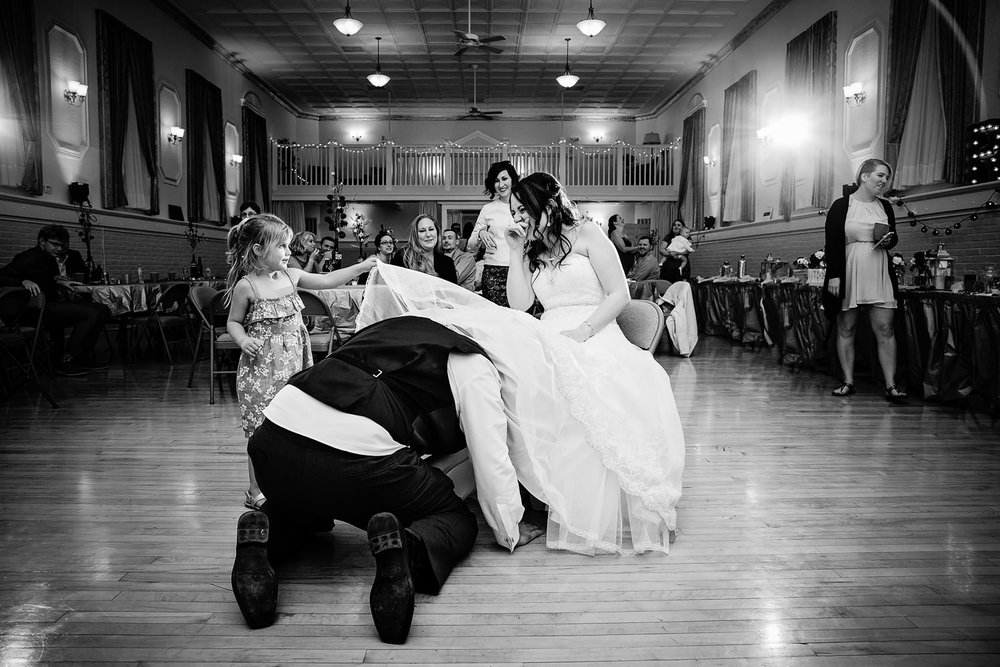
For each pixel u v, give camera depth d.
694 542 2.34
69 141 8.20
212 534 2.43
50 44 7.82
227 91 12.79
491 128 17.16
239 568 1.75
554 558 2.19
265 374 2.67
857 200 5.00
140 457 3.49
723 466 3.29
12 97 7.13
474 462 2.16
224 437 3.93
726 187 12.06
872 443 3.73
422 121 17.08
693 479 3.08
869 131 7.84
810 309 6.23
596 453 2.28
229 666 1.58
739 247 11.61
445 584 2.00
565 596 1.93
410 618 1.68
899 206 7.12
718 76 12.73
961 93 6.19
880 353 5.02
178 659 1.61
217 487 2.98
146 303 7.15
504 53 12.67
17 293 4.71
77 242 8.36
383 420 1.88
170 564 2.17
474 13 10.74
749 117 11.09
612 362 2.40
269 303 2.68
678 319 7.46
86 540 2.38
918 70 6.84
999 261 5.81
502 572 2.09
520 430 2.27
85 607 1.88
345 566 2.13
